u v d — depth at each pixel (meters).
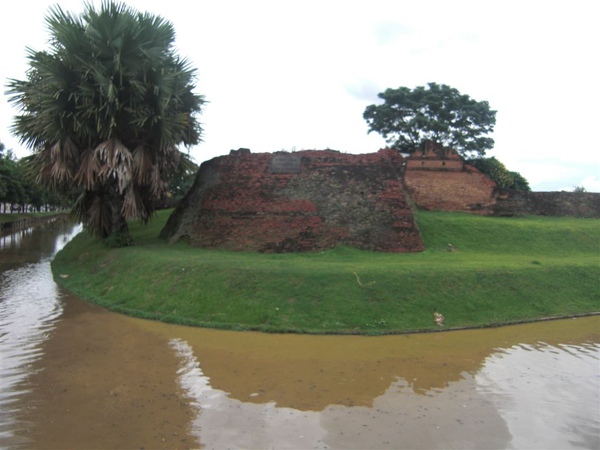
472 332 10.98
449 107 36.16
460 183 26.39
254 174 18.61
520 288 13.34
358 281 12.35
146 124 16.98
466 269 13.70
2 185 36.91
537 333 11.03
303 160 18.59
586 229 22.02
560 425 6.41
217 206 18.39
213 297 12.02
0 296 14.34
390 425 6.34
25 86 16.75
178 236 18.86
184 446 5.70
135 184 17.58
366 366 8.65
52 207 99.06
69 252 22.14
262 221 17.59
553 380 8.09
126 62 16.58
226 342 9.93
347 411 6.76
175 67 18.22
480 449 5.74
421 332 10.84
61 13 16.41
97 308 12.81
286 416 6.56
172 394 7.26
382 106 37.56
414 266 13.70
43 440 5.79
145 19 17.08
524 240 20.12
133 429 6.11
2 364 8.52
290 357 9.06
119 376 7.99
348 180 18.08
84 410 6.66
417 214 21.92
